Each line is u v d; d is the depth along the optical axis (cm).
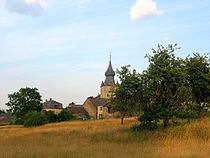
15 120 6469
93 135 1931
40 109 6950
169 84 1856
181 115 1845
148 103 1977
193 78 2248
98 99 8375
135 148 1296
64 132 2211
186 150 1130
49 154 1160
